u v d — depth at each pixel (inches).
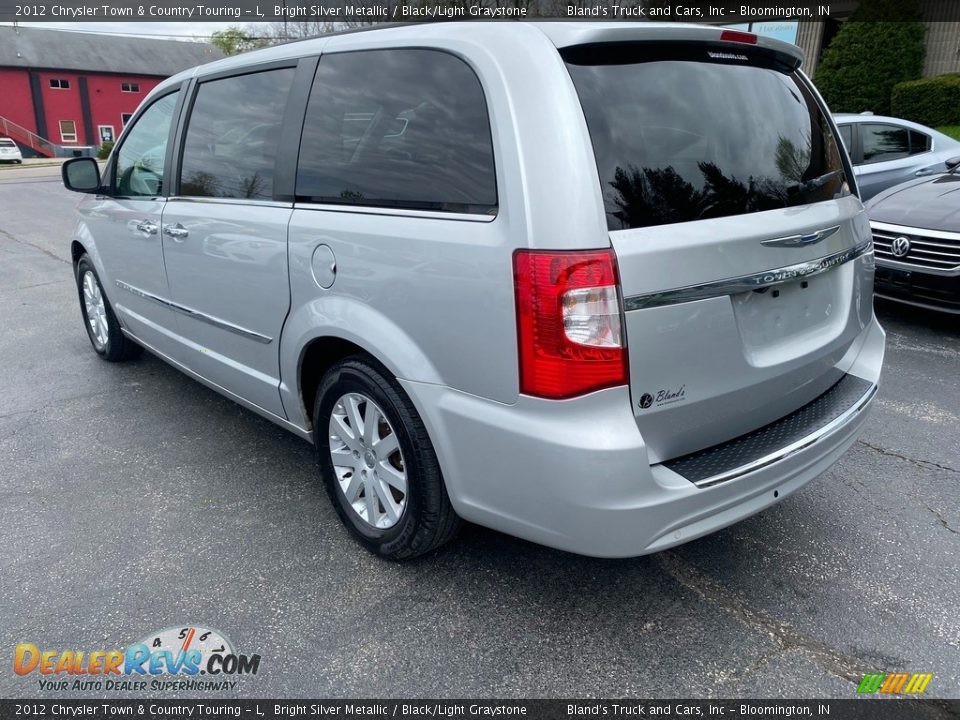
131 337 175.5
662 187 80.2
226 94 124.5
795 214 91.6
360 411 104.0
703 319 81.0
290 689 84.3
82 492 127.0
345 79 101.5
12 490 127.7
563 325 75.2
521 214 77.1
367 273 93.4
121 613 96.3
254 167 115.3
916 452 138.6
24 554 108.7
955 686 83.8
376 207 94.3
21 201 612.7
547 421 78.2
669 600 98.1
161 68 2185.0
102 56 2082.9
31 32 2010.3
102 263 171.0
